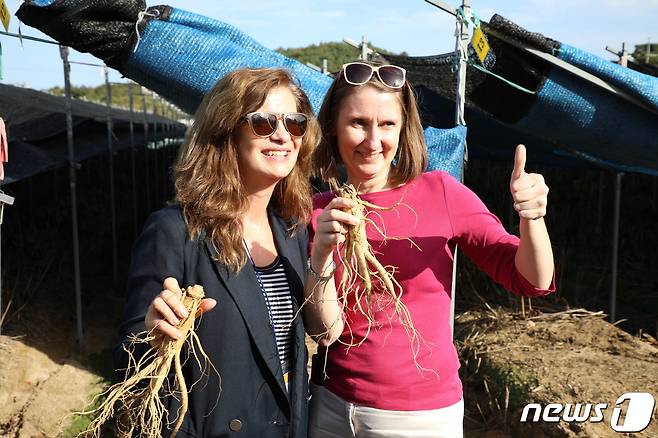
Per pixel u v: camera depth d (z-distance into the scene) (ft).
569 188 38.09
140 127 61.62
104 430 16.25
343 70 8.21
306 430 7.74
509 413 16.88
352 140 8.15
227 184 7.09
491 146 28.50
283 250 7.64
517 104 16.83
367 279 7.48
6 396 18.79
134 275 7.02
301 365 7.48
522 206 7.07
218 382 6.97
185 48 14.55
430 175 8.50
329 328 7.70
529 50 15.83
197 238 7.06
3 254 29.58
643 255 31.17
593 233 33.94
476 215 8.20
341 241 7.30
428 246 8.11
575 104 16.34
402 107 8.28
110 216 42.86
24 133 31.07
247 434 7.00
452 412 8.12
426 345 8.00
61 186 42.86
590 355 18.81
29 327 23.58
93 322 26.03
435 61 20.54
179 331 6.38
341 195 7.61
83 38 14.37
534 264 7.28
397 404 7.91
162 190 57.52
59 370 20.77
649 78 15.76
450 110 23.85
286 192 7.88
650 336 21.34
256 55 15.10
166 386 6.98
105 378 20.20
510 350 19.53
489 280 25.58
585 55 15.69
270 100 7.25
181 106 16.15
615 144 16.87
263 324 7.16
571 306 24.53
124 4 14.29
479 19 15.11
